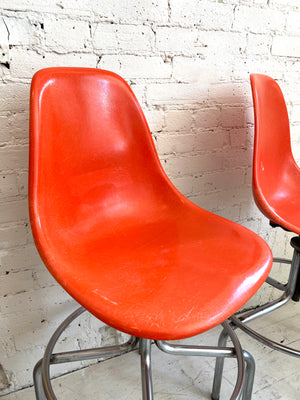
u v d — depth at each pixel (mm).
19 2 813
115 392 1143
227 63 1163
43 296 1104
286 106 1253
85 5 890
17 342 1112
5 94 870
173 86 1094
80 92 802
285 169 1239
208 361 1279
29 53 864
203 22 1069
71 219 786
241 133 1285
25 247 1022
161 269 681
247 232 772
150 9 977
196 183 1256
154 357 1291
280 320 1500
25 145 935
